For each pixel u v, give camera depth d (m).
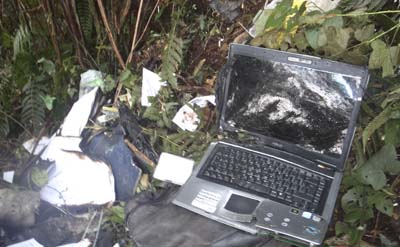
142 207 1.22
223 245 1.10
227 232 1.12
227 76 1.28
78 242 1.24
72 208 1.31
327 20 1.17
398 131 1.16
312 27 1.20
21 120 1.56
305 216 1.11
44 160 1.39
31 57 1.52
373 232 1.17
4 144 1.51
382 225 1.18
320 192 1.16
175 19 1.55
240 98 1.27
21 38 1.48
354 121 1.13
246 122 1.29
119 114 1.48
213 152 1.29
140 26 1.59
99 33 1.56
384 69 1.11
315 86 1.16
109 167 1.35
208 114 1.45
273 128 1.25
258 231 1.11
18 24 1.57
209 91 1.52
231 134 1.35
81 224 1.28
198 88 1.53
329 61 1.13
